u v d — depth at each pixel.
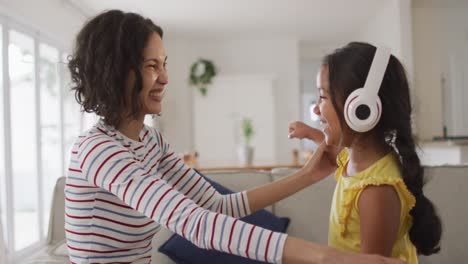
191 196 1.07
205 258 1.52
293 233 1.68
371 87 0.76
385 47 0.79
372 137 0.85
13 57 3.73
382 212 0.76
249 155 3.94
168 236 1.62
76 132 4.84
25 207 4.26
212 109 6.50
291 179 1.05
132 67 0.80
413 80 4.34
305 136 1.10
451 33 4.69
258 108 6.45
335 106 0.82
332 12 5.40
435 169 1.65
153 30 0.84
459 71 4.69
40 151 3.91
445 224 1.58
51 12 4.02
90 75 0.81
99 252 0.83
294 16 5.55
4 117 3.27
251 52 6.88
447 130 4.66
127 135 0.90
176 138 6.77
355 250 0.84
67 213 0.83
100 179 0.73
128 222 0.83
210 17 5.51
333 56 0.85
